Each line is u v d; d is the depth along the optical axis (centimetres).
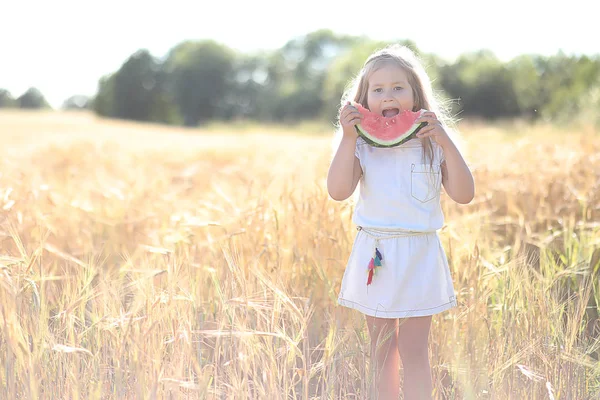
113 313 279
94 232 486
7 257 295
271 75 9338
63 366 270
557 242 458
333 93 6109
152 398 234
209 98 9262
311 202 408
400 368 312
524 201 521
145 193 589
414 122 272
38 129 2817
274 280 321
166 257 333
